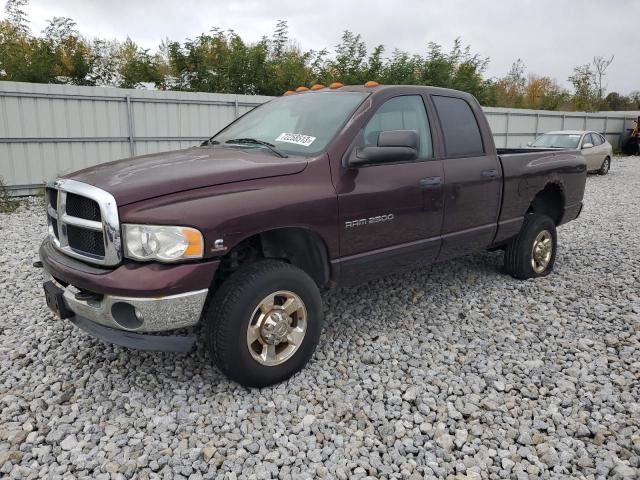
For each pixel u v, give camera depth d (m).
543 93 38.25
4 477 2.47
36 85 11.09
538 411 3.08
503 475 2.55
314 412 3.04
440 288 5.18
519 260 5.33
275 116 4.22
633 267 5.99
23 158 11.22
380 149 3.45
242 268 3.14
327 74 21.73
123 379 3.36
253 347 3.18
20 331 4.08
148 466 2.57
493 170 4.67
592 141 16.52
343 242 3.55
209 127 13.80
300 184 3.30
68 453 2.64
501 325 4.33
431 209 4.12
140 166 3.28
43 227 8.23
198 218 2.85
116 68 20.11
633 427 2.89
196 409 3.04
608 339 4.02
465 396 3.23
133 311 2.88
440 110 4.37
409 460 2.64
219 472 2.54
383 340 3.97
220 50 20.17
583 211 10.17
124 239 2.82
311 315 3.37
